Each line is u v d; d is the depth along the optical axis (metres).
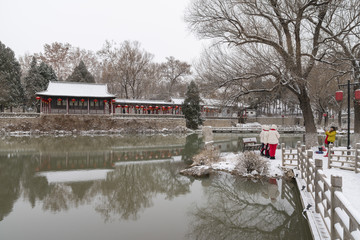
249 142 18.03
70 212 8.40
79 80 56.62
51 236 6.61
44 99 40.47
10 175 13.30
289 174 11.40
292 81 15.52
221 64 16.83
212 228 7.30
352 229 3.33
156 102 51.09
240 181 11.80
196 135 40.66
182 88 68.94
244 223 7.70
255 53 15.95
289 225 7.55
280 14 14.94
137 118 43.94
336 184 4.37
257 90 16.41
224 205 9.20
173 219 7.93
